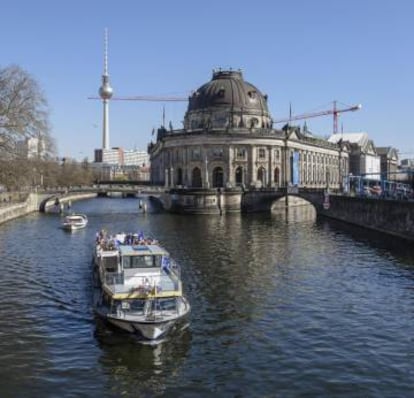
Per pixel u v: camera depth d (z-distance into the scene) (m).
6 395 20.38
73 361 23.53
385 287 36.94
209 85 142.88
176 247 54.91
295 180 129.25
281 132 131.88
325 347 25.19
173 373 22.33
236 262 46.31
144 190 114.00
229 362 23.45
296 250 53.41
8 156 73.69
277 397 20.22
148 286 27.61
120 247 32.78
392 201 66.50
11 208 86.75
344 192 103.50
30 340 26.17
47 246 56.06
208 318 29.70
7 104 71.31
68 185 156.75
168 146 132.88
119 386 21.14
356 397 20.16
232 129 125.50
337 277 40.34
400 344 25.53
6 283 38.19
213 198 106.69
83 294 35.09
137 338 25.77
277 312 30.95
